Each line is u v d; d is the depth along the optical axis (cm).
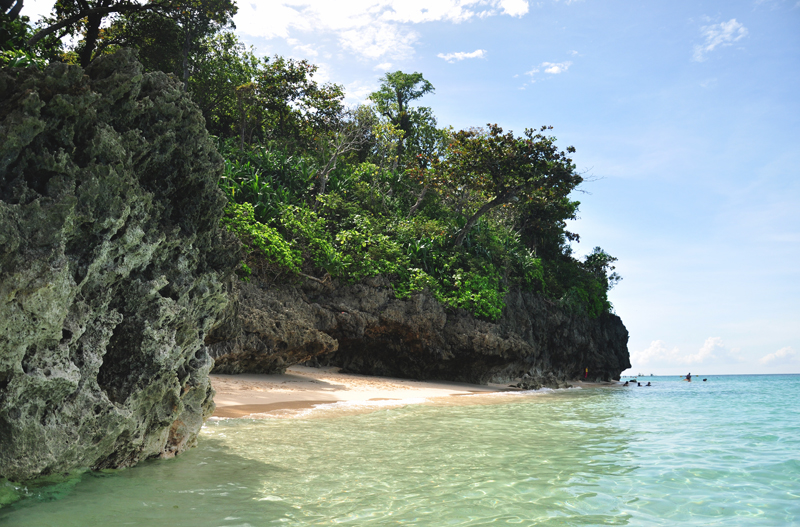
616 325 4891
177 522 457
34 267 462
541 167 3191
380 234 2700
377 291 2439
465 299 2711
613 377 4825
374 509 523
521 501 571
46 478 529
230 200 2080
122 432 602
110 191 546
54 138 515
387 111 4728
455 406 1575
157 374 635
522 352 2983
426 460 759
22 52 1392
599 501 587
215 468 657
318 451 788
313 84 3694
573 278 4406
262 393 1450
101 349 571
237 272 1897
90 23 2241
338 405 1384
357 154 4225
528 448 893
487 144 3203
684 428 1231
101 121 556
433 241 3022
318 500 545
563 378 3962
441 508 533
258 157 2956
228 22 2892
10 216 453
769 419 1453
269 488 582
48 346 500
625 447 940
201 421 776
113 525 442
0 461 472
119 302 608
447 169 3391
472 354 2650
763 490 652
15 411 478
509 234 4056
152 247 618
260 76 3656
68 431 527
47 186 496
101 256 552
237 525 457
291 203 2611
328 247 2275
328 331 2238
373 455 777
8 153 472
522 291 3600
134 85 585
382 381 2253
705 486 667
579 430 1153
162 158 636
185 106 676
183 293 685
